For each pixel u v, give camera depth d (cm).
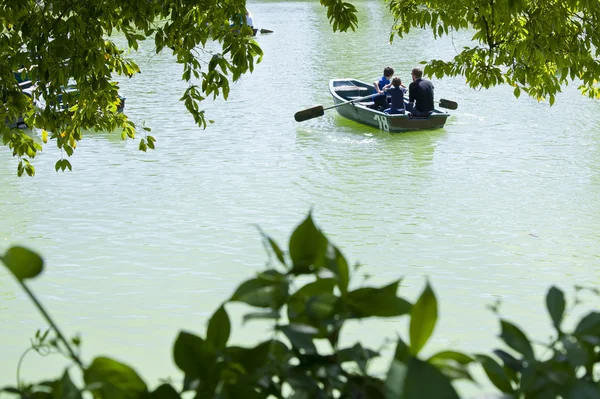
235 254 1656
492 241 1738
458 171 2381
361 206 2019
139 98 3538
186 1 970
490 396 130
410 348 126
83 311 1366
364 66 4381
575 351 141
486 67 1122
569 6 1010
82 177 2283
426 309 125
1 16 960
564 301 151
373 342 1147
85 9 980
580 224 1848
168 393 133
